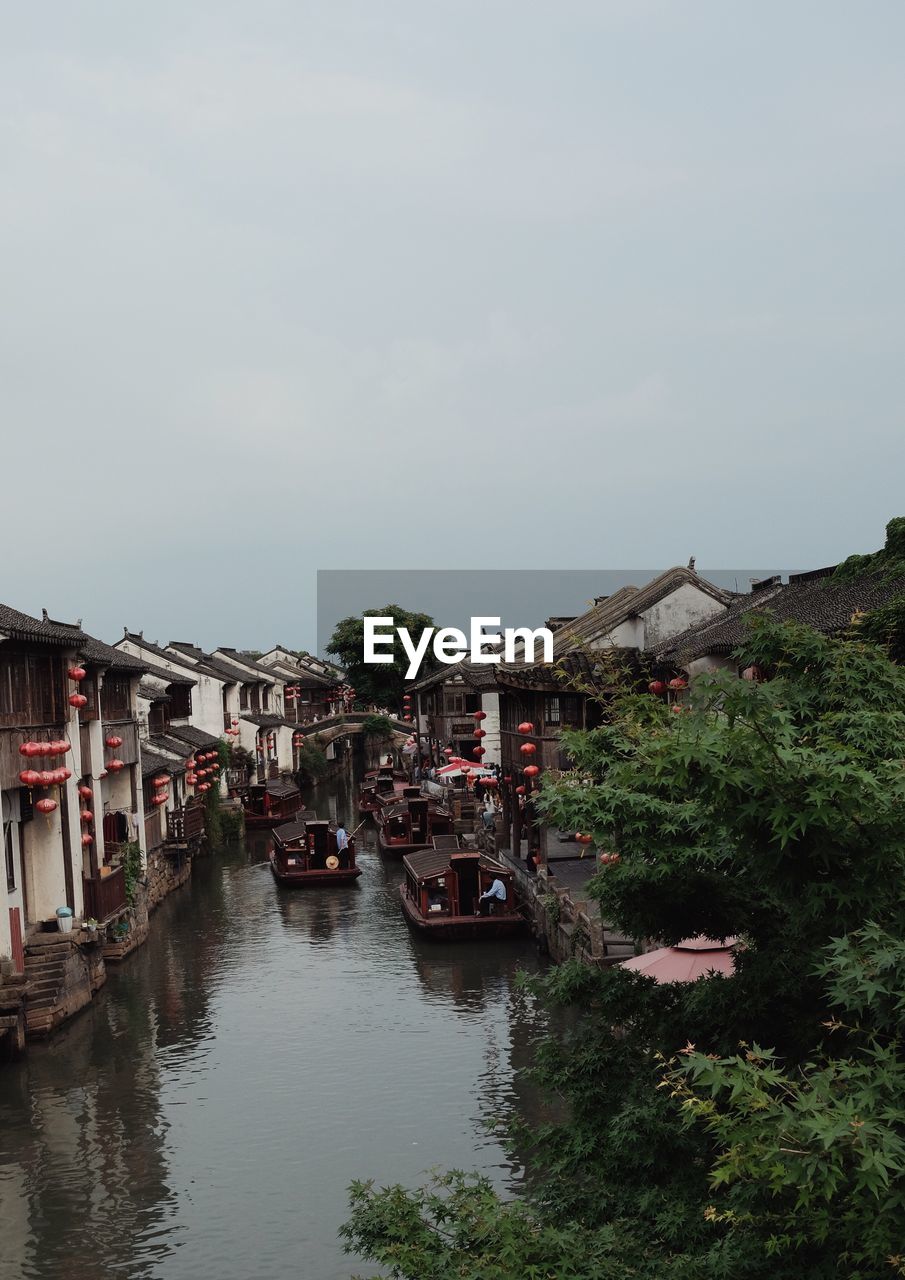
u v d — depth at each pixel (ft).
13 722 75.82
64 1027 77.05
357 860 154.61
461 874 104.47
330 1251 46.29
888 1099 19.02
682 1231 26.04
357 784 285.84
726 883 30.30
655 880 29.45
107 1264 45.75
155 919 115.34
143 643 202.39
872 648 29.96
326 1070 67.46
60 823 82.69
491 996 82.43
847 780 21.35
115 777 115.24
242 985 87.97
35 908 81.71
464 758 205.77
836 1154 17.57
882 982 20.07
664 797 27.66
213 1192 51.88
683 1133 28.48
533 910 98.43
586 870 108.06
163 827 136.26
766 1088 21.07
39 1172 54.44
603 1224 27.91
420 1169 53.21
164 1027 77.10
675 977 49.03
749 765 21.85
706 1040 29.96
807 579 100.32
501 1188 50.67
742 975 29.35
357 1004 81.71
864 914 22.16
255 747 222.69
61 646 83.30
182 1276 44.70
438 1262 25.05
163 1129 59.31
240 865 152.46
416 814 157.48
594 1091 31.24
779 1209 22.18
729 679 22.49
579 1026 34.14
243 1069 68.18
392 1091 63.41
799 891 23.54
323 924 111.04
